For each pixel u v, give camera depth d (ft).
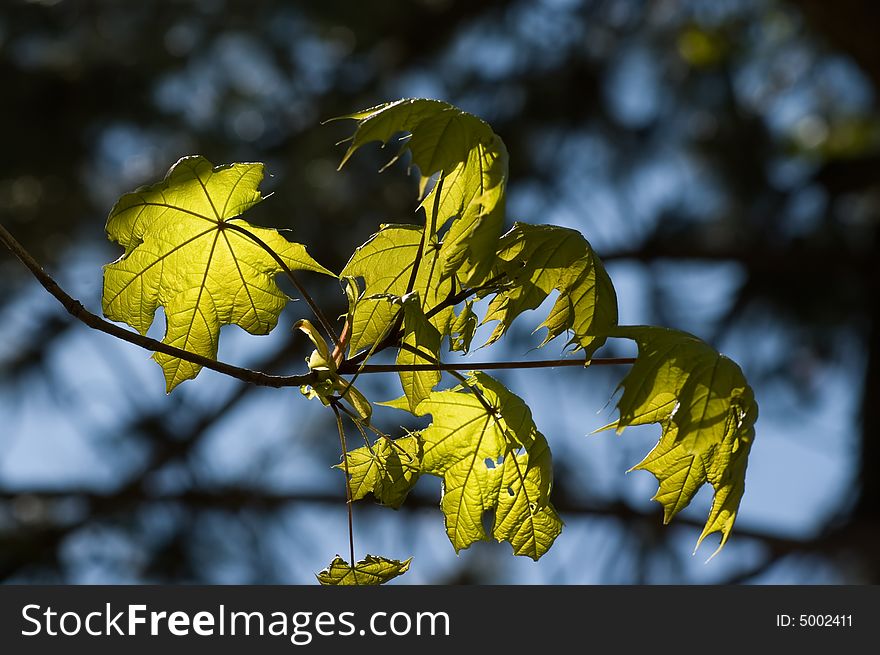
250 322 10.16
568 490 39.47
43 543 37.81
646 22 40.06
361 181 35.32
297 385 8.48
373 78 37.70
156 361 10.09
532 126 38.58
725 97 39.75
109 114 34.55
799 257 38.19
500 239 9.14
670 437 9.04
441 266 9.25
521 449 9.86
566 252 9.00
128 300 9.85
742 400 8.89
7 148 33.91
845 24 28.81
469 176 8.56
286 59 36.47
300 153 35.17
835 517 39.99
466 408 9.78
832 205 39.17
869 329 39.99
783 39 39.78
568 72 38.68
